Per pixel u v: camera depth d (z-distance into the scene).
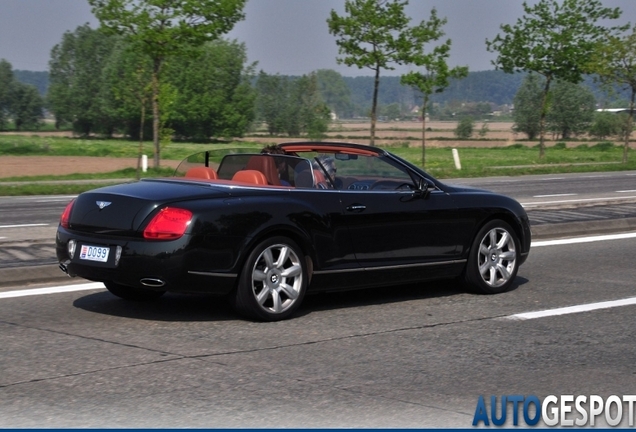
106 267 7.33
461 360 6.54
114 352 6.52
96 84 130.00
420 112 38.78
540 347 6.97
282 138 132.88
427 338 7.22
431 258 8.72
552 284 9.82
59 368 6.07
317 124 110.94
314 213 7.82
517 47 43.78
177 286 7.21
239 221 7.37
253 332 7.26
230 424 5.03
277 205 7.62
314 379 5.95
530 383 6.00
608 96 43.38
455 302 8.77
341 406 5.40
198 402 5.40
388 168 8.77
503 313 8.27
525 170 36.12
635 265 11.15
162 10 32.22
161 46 32.47
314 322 7.72
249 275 7.46
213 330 7.30
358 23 34.91
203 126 119.69
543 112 46.12
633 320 8.02
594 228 14.34
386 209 8.30
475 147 99.62
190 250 7.16
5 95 153.50
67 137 121.31
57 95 132.12
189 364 6.24
